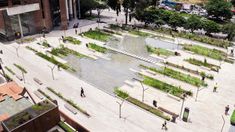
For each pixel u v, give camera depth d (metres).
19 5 67.12
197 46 65.75
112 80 49.62
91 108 40.88
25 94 43.91
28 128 31.31
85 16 93.81
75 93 44.97
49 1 74.62
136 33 75.94
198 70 53.28
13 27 68.50
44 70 52.94
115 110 40.44
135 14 80.75
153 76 50.88
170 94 44.28
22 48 63.75
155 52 62.25
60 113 37.25
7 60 57.22
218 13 87.19
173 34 74.06
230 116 39.09
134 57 60.19
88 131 33.34
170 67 54.66
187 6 103.00
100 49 63.66
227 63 56.66
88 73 52.31
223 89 46.34
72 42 67.50
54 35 73.12
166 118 38.28
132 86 47.34
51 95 44.12
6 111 36.91
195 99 43.25
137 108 40.94
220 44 66.12
